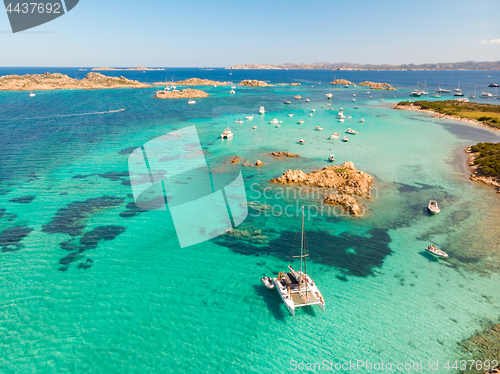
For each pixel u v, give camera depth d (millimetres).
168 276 27109
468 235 33938
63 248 30312
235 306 24031
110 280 26219
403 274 27734
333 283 26578
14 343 19906
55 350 19562
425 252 31000
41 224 34438
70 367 18547
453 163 58281
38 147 64562
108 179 48125
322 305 23469
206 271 27984
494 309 23609
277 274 27734
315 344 20750
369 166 56031
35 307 22891
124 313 22781
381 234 34312
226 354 19906
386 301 24531
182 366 18969
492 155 58094
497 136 78188
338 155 62500
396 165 56812
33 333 20703
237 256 30266
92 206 39125
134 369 18625
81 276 26500
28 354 19203
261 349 20344
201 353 19906
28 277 26078
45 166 53219
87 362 18906
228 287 26094
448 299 24688
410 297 24922
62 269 27297
